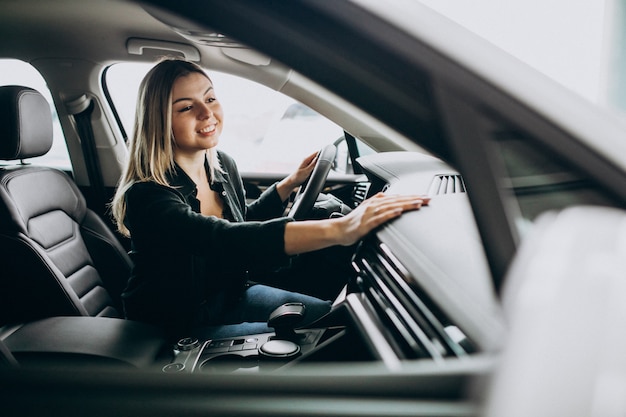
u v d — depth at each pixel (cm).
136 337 123
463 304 64
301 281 179
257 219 189
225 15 58
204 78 146
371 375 46
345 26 58
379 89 60
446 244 84
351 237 101
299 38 58
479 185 57
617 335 37
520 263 48
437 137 61
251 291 171
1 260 151
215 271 158
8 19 192
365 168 161
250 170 247
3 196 153
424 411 42
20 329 127
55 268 157
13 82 220
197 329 151
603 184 59
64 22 194
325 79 60
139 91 141
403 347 72
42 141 189
